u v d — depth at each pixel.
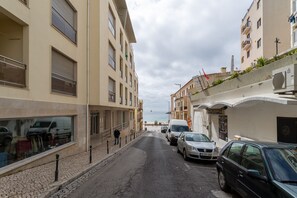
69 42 13.48
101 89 17.05
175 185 7.61
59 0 12.52
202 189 7.16
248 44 31.98
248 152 5.72
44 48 10.59
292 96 8.28
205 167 10.87
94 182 8.04
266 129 10.65
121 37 27.80
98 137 20.16
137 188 7.25
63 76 13.11
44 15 10.61
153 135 40.25
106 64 18.58
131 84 37.94
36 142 10.32
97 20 16.80
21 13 8.81
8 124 8.52
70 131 14.13
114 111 28.36
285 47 26.97
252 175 4.70
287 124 9.27
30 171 8.95
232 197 6.39
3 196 6.17
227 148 7.06
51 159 11.27
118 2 26.77
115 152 15.24
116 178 8.59
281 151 5.10
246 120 12.93
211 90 20.25
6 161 8.36
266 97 8.33
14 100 8.27
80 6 15.25
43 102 10.34
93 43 16.72
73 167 10.02
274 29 27.34
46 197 6.34
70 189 7.21
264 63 12.30
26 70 9.23
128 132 39.56
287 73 7.79
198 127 26.41
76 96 14.51
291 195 3.77
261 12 27.95
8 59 8.47
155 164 11.47
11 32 9.34
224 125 17.06
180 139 15.13
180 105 52.78
